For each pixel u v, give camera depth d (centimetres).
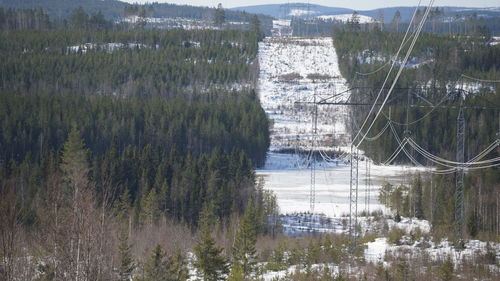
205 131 9519
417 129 8975
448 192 5788
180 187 5931
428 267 3666
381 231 5275
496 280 3453
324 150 10156
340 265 3756
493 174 6062
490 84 9812
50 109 8819
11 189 1836
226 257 3847
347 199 7288
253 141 9788
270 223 5606
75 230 1884
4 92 9888
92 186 2425
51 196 2150
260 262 4212
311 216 6069
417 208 6062
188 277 3309
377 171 9188
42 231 1981
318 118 12262
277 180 8681
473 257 3972
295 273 3644
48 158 5575
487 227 5412
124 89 12612
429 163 8394
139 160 6356
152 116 9344
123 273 2733
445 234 4731
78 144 5359
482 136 8138
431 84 10212
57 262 1889
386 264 3900
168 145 9162
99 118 8831
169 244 4141
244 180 6225
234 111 10344
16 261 1886
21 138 7919
